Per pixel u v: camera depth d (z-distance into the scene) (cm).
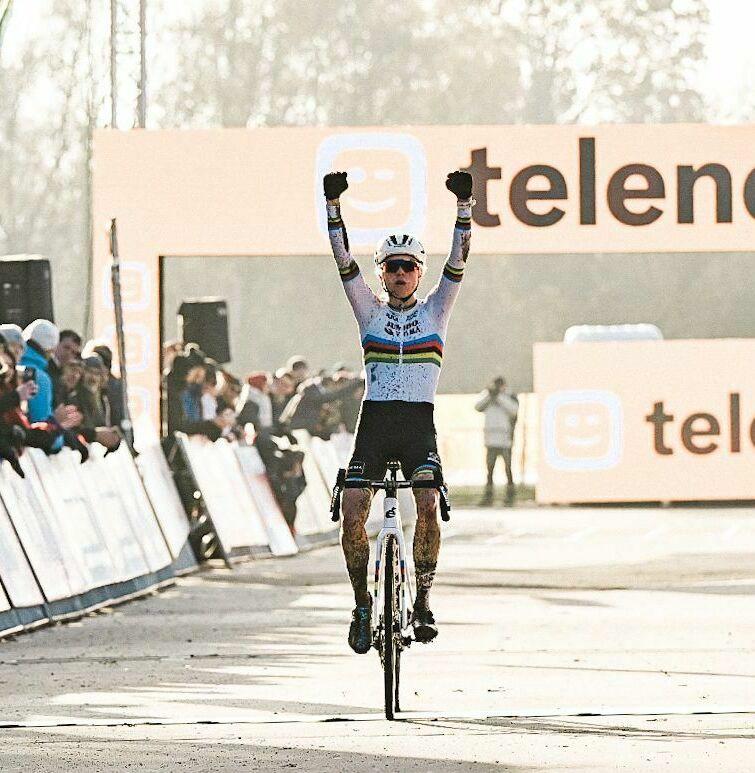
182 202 5153
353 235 5131
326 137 5134
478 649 2591
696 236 5181
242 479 4638
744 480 6619
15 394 2948
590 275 15088
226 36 15938
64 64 15988
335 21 16062
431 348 1986
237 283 15675
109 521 3466
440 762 1688
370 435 1972
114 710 2033
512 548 4972
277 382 5356
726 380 6631
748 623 2938
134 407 5134
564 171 5153
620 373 6644
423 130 5125
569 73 16338
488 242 5141
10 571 2869
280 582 3919
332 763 1686
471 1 16150
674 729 1866
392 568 1939
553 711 1991
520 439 9569
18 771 1658
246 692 2175
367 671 2377
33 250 16750
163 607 3341
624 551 4809
